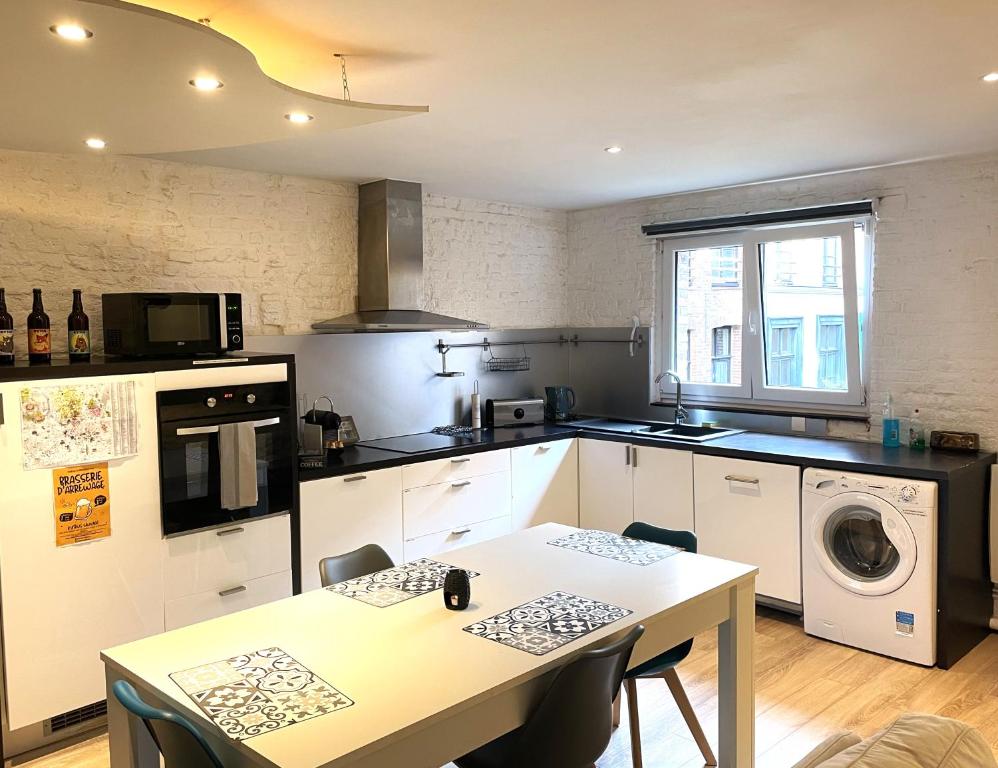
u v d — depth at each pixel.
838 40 2.50
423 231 5.36
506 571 2.85
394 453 4.60
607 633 2.27
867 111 3.37
